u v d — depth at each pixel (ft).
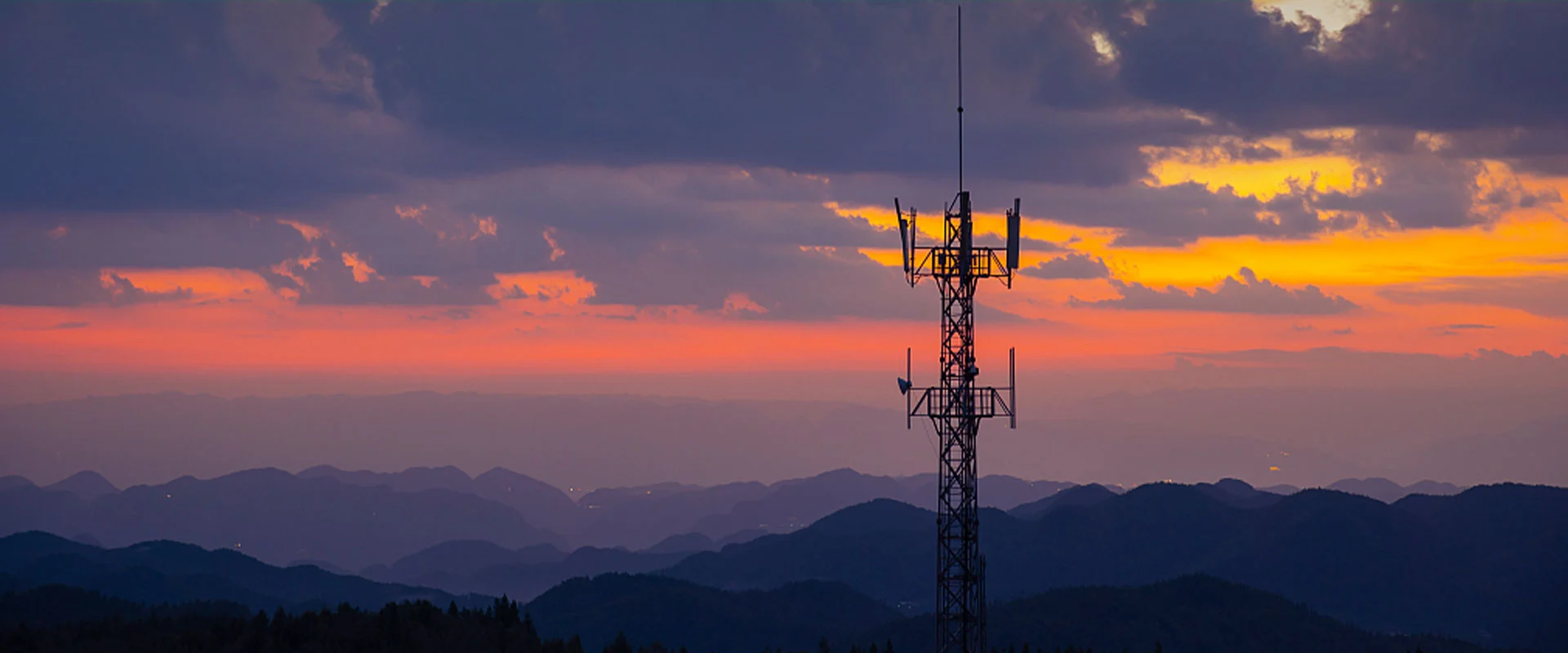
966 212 321.52
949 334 325.21
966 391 324.39
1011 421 324.60
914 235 324.19
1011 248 322.14
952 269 323.16
